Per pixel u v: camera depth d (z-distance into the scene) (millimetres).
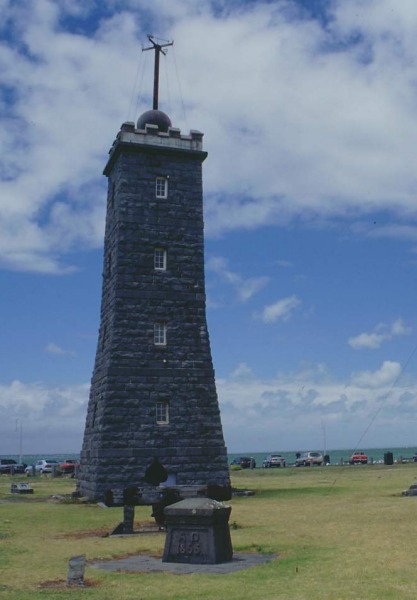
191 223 38750
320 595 11289
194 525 15297
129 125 38375
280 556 15586
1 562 15398
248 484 43469
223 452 36219
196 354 37062
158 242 37781
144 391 35594
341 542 17203
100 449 34156
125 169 38094
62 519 25406
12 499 36062
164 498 21484
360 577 12648
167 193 38750
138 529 21672
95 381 38250
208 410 36562
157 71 42531
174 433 35562
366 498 30047
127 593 11820
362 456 82688
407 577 12531
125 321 36125
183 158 39438
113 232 38562
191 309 37594
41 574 13820
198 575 13453
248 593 11633
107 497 31312
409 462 83562
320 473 58656
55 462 77125
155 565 14852
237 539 18297
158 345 36469
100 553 16703
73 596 11594
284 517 23672
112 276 37594
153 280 37188
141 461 34562
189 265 38156
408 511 23609
